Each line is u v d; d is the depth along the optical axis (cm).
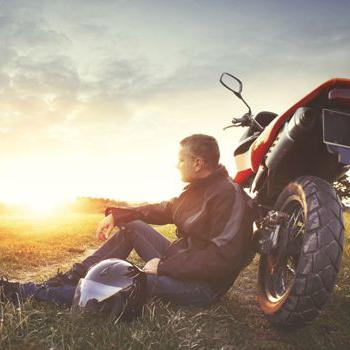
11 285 306
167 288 320
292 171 315
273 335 303
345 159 267
